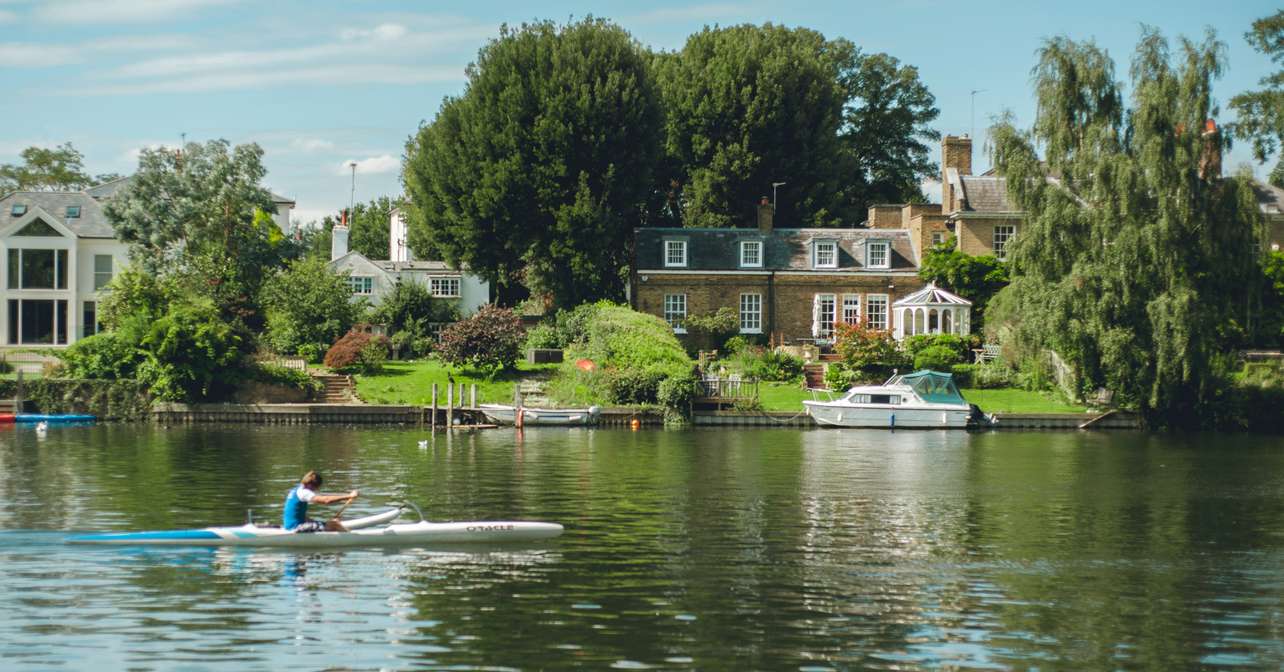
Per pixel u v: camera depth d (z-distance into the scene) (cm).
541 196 6788
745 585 2034
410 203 8662
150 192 6875
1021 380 6062
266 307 6675
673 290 6906
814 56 8525
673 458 3962
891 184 9288
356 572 2111
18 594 1944
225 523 2598
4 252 6781
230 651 1644
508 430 5216
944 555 2314
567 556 2256
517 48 7000
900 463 3894
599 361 5853
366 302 6912
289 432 4966
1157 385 5269
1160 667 1625
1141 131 5328
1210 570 2209
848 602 1933
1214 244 5316
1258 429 5547
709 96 8012
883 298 6981
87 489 3077
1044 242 5412
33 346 6712
